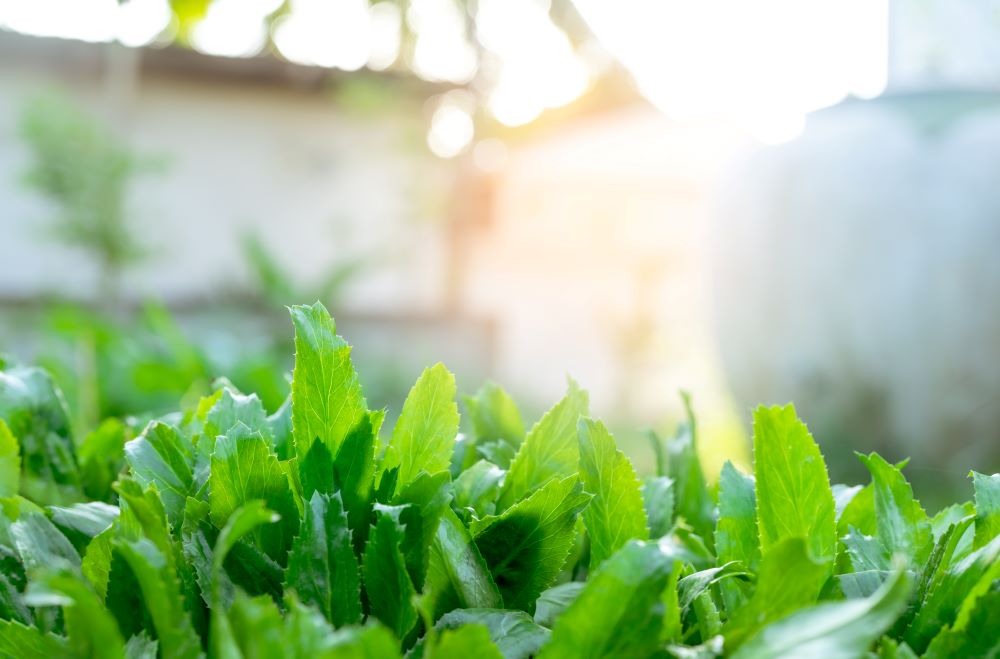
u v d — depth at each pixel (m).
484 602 0.52
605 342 9.61
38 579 0.39
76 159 7.61
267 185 10.11
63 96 8.18
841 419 4.54
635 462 3.80
